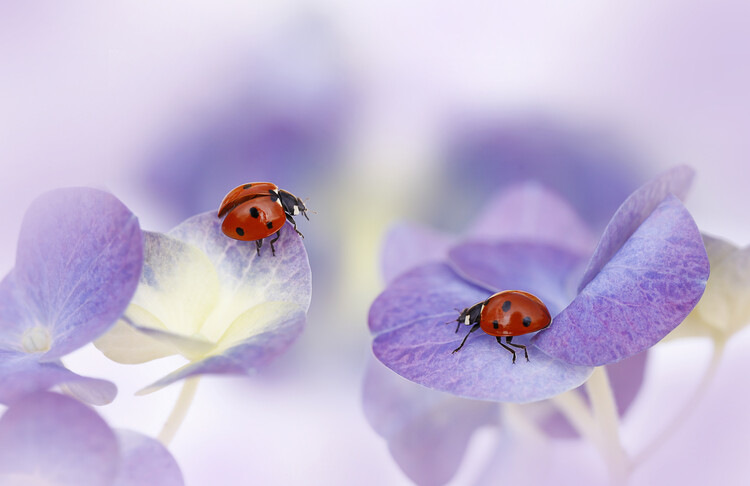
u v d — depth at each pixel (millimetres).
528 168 309
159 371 203
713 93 309
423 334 186
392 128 312
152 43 298
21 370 178
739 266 190
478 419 205
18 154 266
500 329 181
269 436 219
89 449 176
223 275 185
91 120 281
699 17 312
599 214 303
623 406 205
